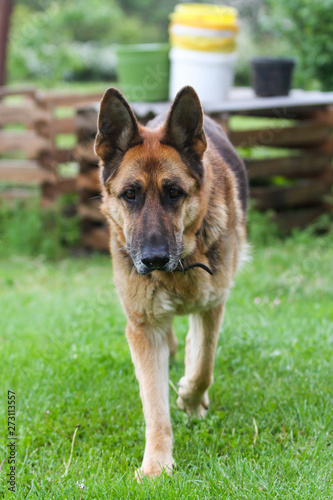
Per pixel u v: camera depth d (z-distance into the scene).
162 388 3.02
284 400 3.42
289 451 2.91
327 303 5.28
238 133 6.91
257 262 6.48
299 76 8.56
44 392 3.60
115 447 3.06
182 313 3.20
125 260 3.09
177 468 2.85
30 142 8.18
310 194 8.00
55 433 3.17
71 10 14.92
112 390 3.65
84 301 5.55
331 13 7.66
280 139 7.35
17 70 17.55
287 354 4.04
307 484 2.56
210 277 3.12
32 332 4.79
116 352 4.24
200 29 6.82
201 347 3.23
